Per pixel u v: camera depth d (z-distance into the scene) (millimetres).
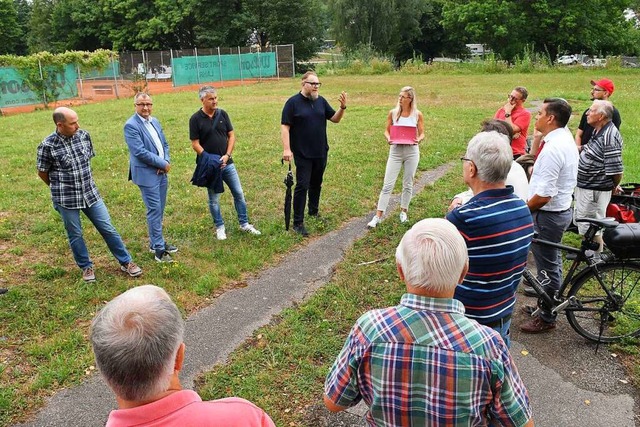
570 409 3416
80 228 5117
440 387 1702
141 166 5441
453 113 16469
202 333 4367
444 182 8820
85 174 4996
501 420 1788
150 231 5648
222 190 6094
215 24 48031
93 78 25828
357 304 4816
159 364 1450
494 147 2609
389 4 49562
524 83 26656
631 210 5746
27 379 3744
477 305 2633
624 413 3371
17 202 7871
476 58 43375
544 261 4203
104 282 5219
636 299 4309
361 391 1844
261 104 19719
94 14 52156
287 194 6371
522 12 44531
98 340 1447
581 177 5504
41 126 16078
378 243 6277
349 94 23062
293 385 3660
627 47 48531
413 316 1774
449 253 1791
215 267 5617
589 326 4234
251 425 1571
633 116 14984
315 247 6211
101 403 3520
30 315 4574
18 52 64875
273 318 4602
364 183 8672
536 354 3996
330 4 50812
